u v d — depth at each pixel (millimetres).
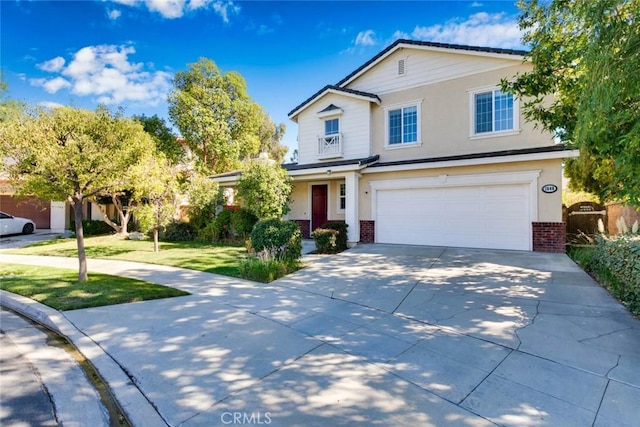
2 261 11367
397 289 6742
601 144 4629
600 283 6730
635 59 3475
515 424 2641
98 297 6371
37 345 4574
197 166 20375
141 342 4375
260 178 12547
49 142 6406
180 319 5215
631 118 3984
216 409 2916
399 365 3664
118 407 3074
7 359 4129
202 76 21547
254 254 10047
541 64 6648
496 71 12266
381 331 4668
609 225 13109
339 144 15484
